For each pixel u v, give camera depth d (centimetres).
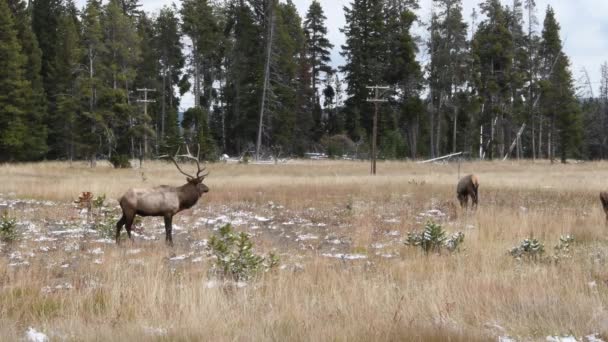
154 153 11269
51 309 1377
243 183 5369
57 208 3575
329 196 4459
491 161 10612
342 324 1226
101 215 3147
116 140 9344
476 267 1898
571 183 5206
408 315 1291
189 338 1132
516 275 1716
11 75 9306
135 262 1967
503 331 1220
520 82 12100
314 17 14775
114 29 9144
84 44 9325
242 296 1438
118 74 9019
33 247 2317
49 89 10781
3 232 2398
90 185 4672
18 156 9556
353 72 12731
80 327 1193
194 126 12000
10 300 1412
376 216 3444
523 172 7369
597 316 1264
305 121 12875
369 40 12406
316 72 14838
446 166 8875
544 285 1557
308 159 11262
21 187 4650
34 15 11494
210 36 12088
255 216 3453
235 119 12350
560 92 10925
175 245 2461
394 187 5003
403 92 12300
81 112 8719
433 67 11619
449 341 1120
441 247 2272
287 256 2212
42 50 11269
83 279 1714
